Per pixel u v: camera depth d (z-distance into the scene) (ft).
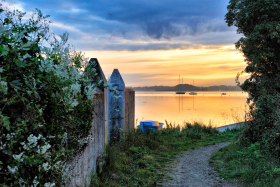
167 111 157.48
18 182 5.46
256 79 29.63
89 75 12.50
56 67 8.02
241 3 29.45
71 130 9.92
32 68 6.64
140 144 29.89
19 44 6.38
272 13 27.76
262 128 23.58
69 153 8.98
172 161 25.35
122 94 30.99
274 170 16.22
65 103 8.06
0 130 5.01
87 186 14.25
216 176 19.38
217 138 40.81
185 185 17.67
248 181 16.16
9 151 5.28
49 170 6.88
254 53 29.78
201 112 143.64
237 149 25.13
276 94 23.65
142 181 17.99
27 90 6.28
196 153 29.68
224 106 211.20
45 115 7.35
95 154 17.29
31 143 5.83
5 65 5.63
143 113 142.00
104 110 21.31
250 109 27.32
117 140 30.53
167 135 39.45
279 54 28.32
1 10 6.07
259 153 20.25
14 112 5.72
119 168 20.11
